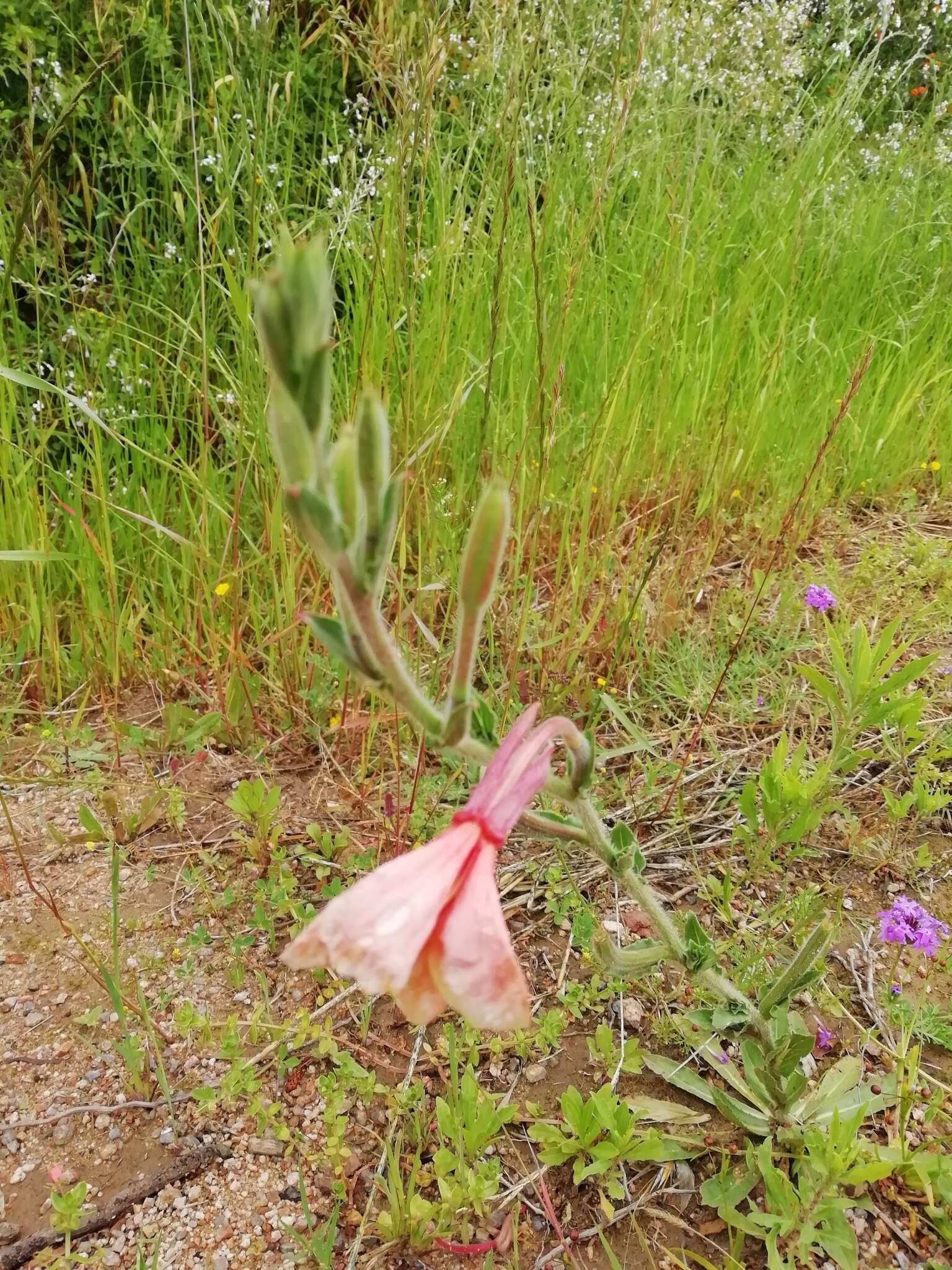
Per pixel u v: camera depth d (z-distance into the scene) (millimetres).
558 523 535
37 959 340
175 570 510
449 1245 263
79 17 533
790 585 502
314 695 448
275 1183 281
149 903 364
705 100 699
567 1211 277
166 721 441
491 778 171
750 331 632
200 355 534
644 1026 325
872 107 835
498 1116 275
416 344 509
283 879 354
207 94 537
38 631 462
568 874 376
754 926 358
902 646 355
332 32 510
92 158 530
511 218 540
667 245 584
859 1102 294
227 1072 309
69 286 477
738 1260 258
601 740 448
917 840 401
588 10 593
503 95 518
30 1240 262
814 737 453
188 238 498
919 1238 270
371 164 539
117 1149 288
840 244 720
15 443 478
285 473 147
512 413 517
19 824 399
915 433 688
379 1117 298
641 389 566
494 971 154
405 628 437
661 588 520
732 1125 297
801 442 607
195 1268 261
